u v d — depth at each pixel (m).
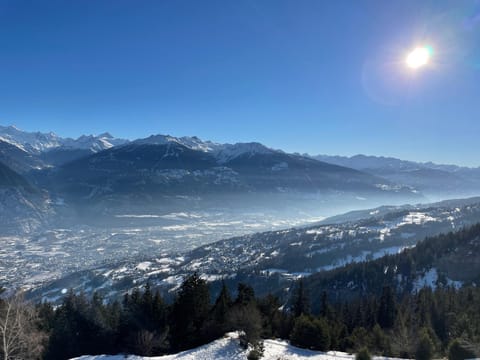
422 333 45.72
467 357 39.03
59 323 55.88
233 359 42.78
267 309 63.50
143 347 48.66
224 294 59.50
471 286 93.56
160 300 57.81
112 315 61.25
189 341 53.47
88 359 45.59
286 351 46.00
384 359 42.69
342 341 53.94
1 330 41.22
